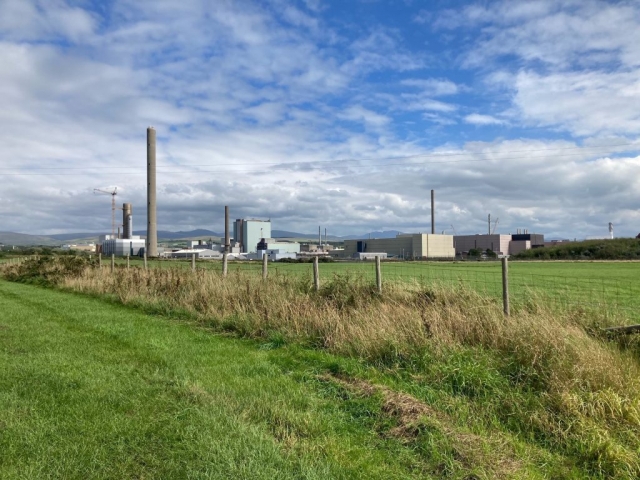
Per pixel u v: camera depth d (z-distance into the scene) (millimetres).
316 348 8672
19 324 11445
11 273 30641
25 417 5156
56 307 14844
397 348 7289
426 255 133750
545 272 43281
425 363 6758
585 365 5586
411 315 8430
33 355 8070
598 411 4859
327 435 4785
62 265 26484
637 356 6652
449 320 7949
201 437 4609
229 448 4375
